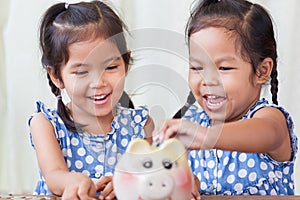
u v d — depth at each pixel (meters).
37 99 1.50
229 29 0.96
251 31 0.98
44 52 0.99
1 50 1.51
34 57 1.50
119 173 0.61
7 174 1.54
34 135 0.94
